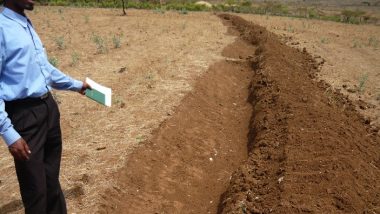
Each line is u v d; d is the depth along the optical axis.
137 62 10.38
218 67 10.51
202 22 19.02
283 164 5.32
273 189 4.80
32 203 3.46
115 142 5.98
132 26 16.77
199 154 6.31
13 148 3.03
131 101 7.64
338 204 4.31
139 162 5.54
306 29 18.94
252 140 6.89
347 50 14.09
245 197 4.86
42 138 3.39
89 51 11.64
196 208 5.14
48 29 15.81
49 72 3.49
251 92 9.13
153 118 6.87
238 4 36.66
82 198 4.68
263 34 14.45
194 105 7.81
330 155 5.37
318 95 8.41
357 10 34.22
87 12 22.66
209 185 5.68
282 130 6.44
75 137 6.15
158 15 21.78
